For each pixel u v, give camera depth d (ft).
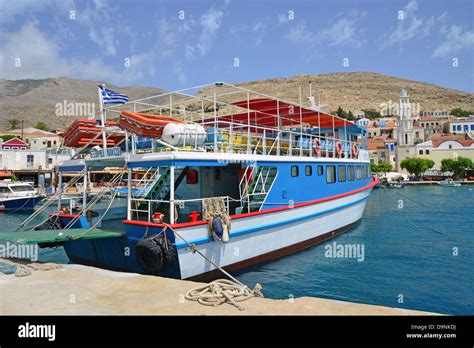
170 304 24.06
